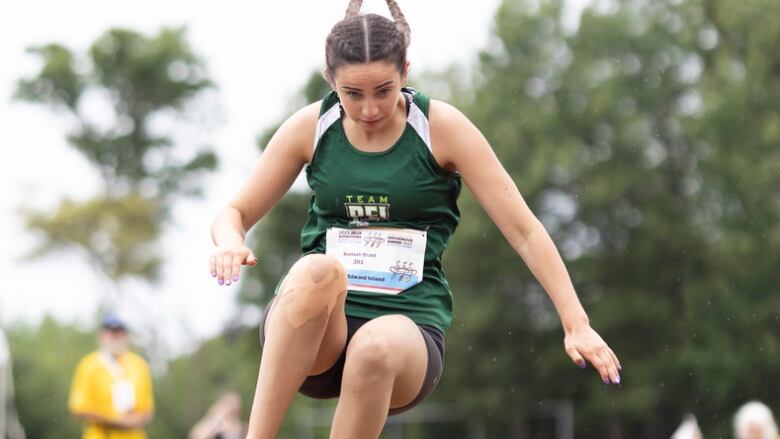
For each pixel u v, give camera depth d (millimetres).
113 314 39031
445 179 12969
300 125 13172
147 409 39281
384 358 11758
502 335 121812
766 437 30234
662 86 116750
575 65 119500
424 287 13164
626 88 117250
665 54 116750
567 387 121500
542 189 119062
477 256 120562
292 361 11898
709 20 112438
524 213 12711
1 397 51844
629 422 119375
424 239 13086
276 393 11922
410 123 12805
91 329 117375
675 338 111938
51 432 98625
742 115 104062
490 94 123875
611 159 117500
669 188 116062
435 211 13070
